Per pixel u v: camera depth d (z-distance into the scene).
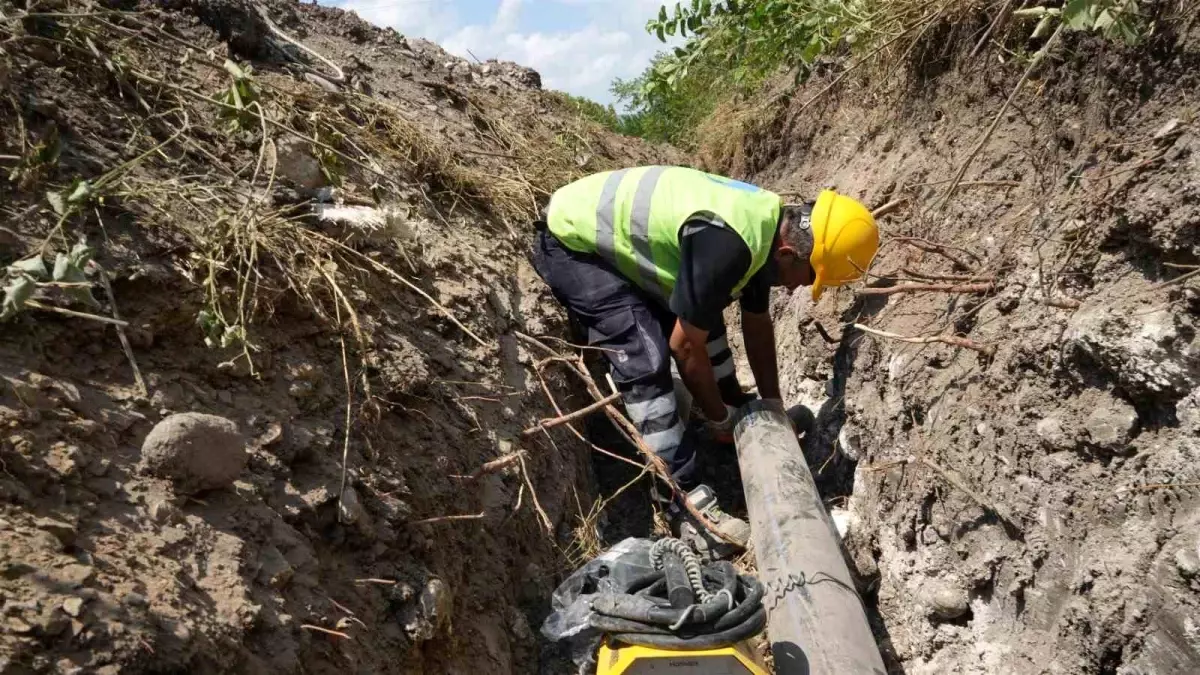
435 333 3.04
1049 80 2.99
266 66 3.81
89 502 1.65
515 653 2.58
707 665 2.20
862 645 2.32
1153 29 2.46
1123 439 2.08
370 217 3.04
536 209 4.49
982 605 2.45
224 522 1.81
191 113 2.92
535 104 6.61
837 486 3.43
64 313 1.88
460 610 2.38
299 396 2.26
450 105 5.18
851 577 2.78
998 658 2.29
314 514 2.02
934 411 2.80
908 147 4.01
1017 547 2.33
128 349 1.96
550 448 3.27
